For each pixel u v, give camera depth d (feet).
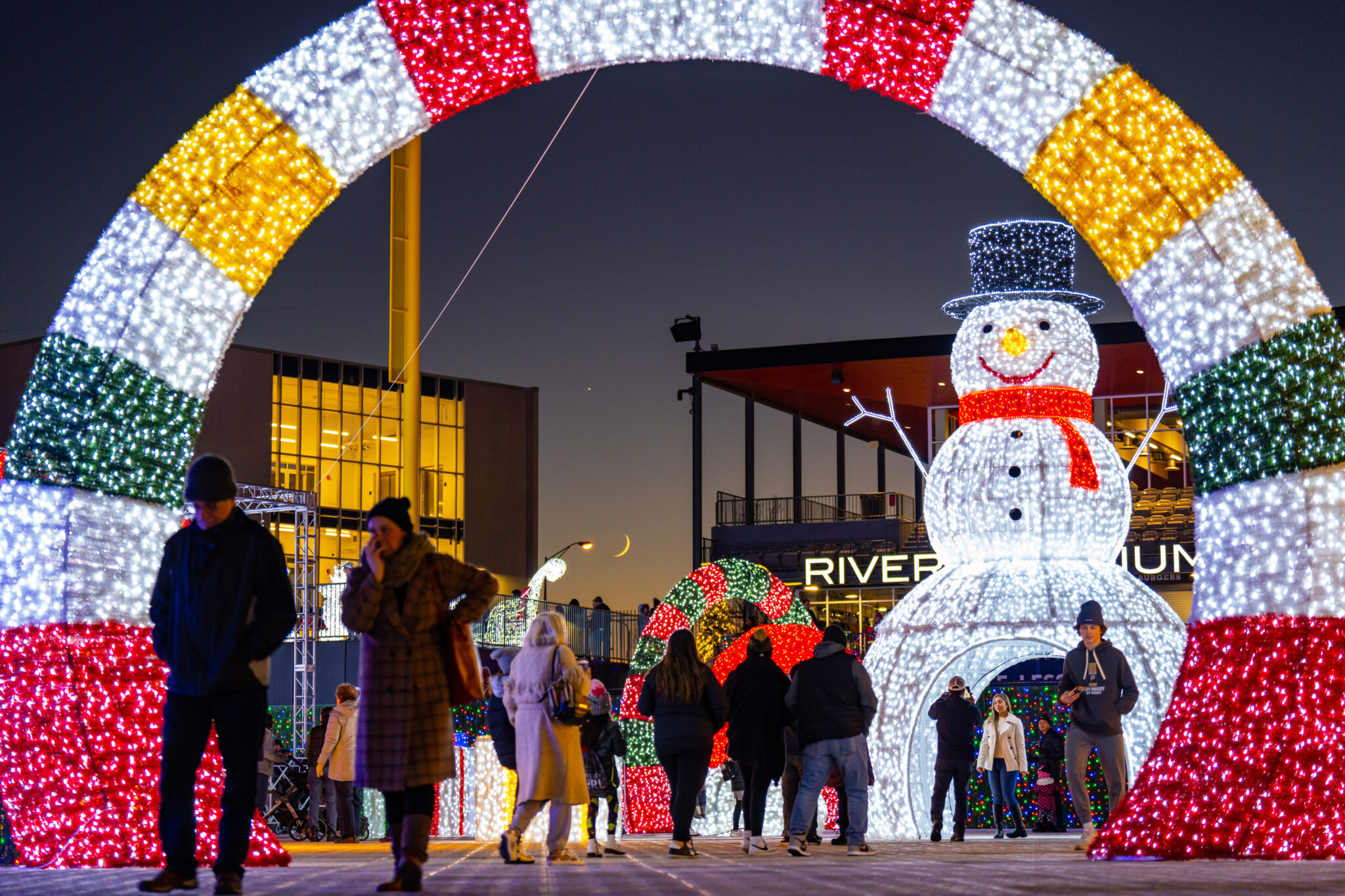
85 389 30.07
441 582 20.34
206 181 30.78
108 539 29.94
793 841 35.14
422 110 31.55
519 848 31.89
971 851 37.09
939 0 30.55
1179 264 29.66
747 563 63.77
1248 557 28.73
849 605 116.06
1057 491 51.01
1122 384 119.44
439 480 184.96
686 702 34.22
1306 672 27.78
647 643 63.87
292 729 92.48
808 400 124.77
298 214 31.58
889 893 19.40
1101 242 30.71
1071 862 27.96
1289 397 28.68
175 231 30.63
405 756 19.52
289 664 93.04
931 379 117.50
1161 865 25.64
